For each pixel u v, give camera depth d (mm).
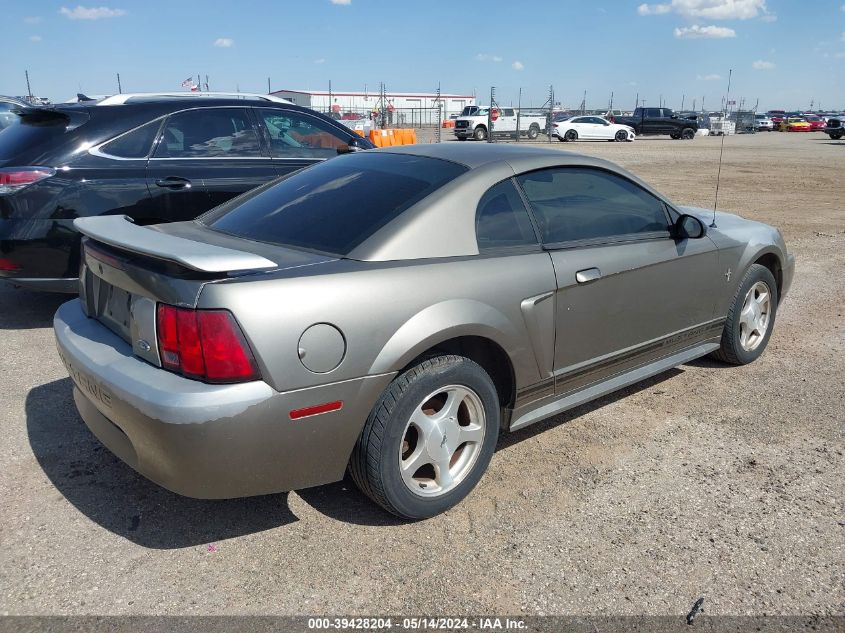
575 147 31953
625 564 2689
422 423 2848
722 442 3693
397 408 2703
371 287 2643
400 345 2670
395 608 2445
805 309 6320
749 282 4547
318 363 2512
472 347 3143
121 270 2670
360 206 3072
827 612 2455
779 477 3340
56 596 2469
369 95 56594
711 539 2850
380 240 2822
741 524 2953
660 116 43375
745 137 46719
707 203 13258
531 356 3193
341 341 2553
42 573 2586
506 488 3225
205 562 2674
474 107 38656
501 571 2645
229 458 2428
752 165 22016
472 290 2908
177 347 2436
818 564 2703
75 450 3504
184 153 5660
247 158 5977
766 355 5051
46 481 3215
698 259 4051
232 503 3070
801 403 4199
